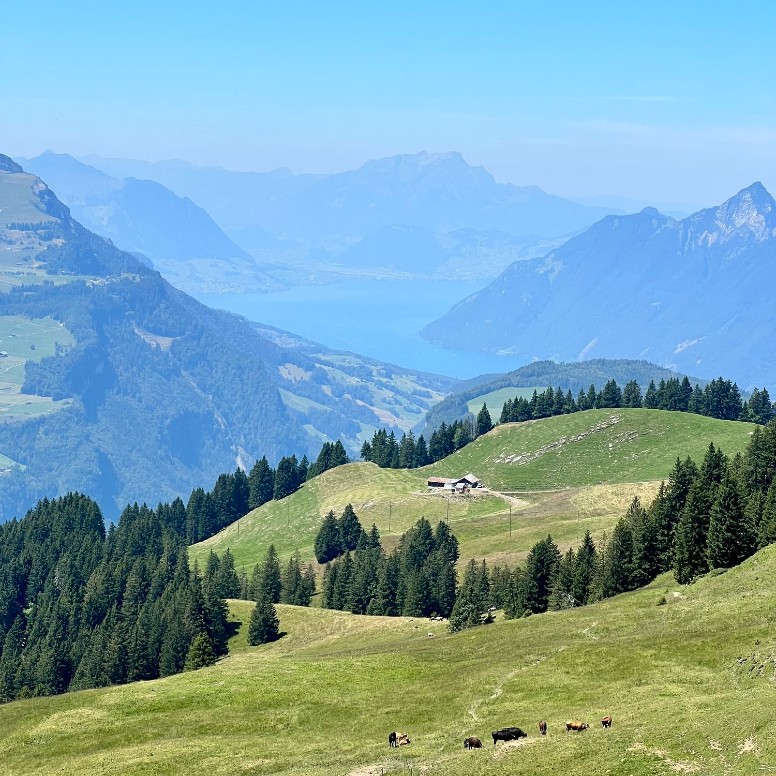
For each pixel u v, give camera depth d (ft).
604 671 272.31
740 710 203.21
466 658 327.88
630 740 199.62
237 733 277.44
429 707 275.18
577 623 341.82
